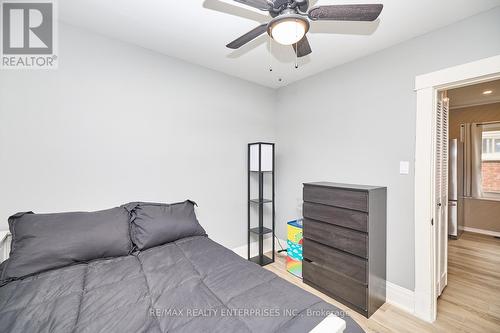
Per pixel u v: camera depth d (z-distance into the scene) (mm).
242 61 2457
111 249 1611
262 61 2451
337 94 2529
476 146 4137
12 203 1637
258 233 2879
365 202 1865
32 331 914
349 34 1888
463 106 4199
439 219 2074
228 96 2814
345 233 2008
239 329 913
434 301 1851
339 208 2057
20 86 1664
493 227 3994
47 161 1751
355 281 1938
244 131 2986
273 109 3320
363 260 1885
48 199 1757
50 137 1761
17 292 1166
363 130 2287
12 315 1002
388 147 2096
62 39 1799
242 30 1893
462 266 2783
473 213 4207
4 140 1611
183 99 2451
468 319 1834
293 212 3088
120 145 2072
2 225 1605
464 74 1651
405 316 1888
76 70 1859
